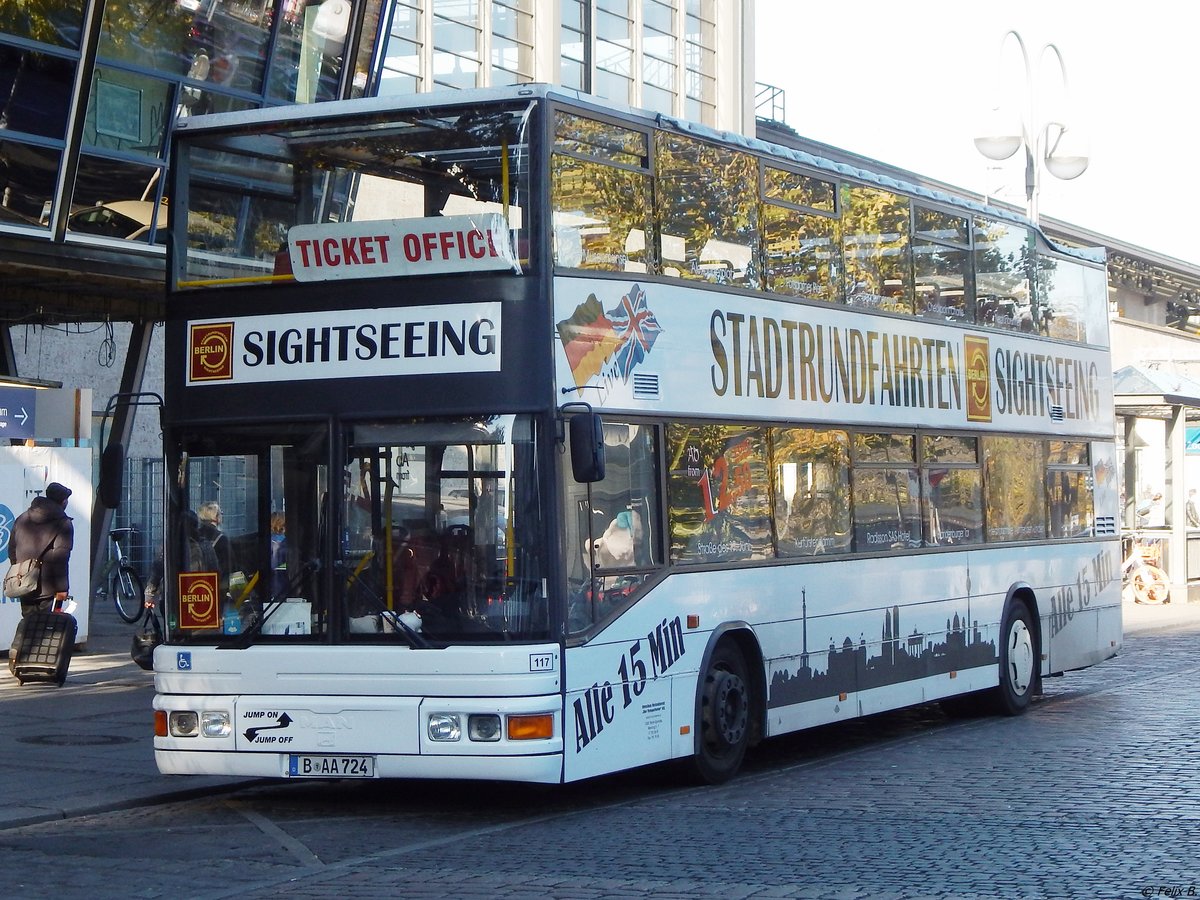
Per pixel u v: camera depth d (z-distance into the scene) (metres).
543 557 10.30
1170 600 34.62
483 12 33.44
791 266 13.38
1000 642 16.36
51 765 12.80
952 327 15.91
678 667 11.55
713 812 10.88
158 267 22.97
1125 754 13.30
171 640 10.98
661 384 11.59
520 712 10.14
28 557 18.34
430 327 10.60
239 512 10.90
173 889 8.57
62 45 20.67
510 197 10.60
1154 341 50.97
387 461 10.59
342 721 10.41
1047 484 17.69
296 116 11.13
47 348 30.38
